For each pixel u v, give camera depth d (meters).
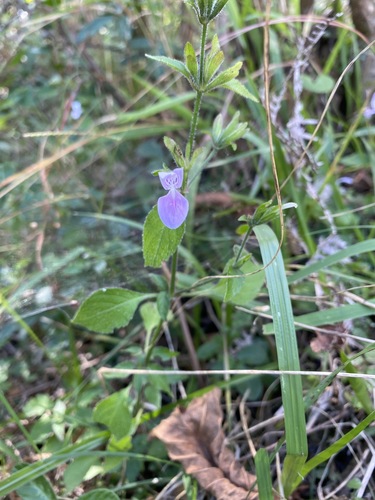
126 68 0.28
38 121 0.28
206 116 0.26
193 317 0.21
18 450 0.16
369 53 0.22
